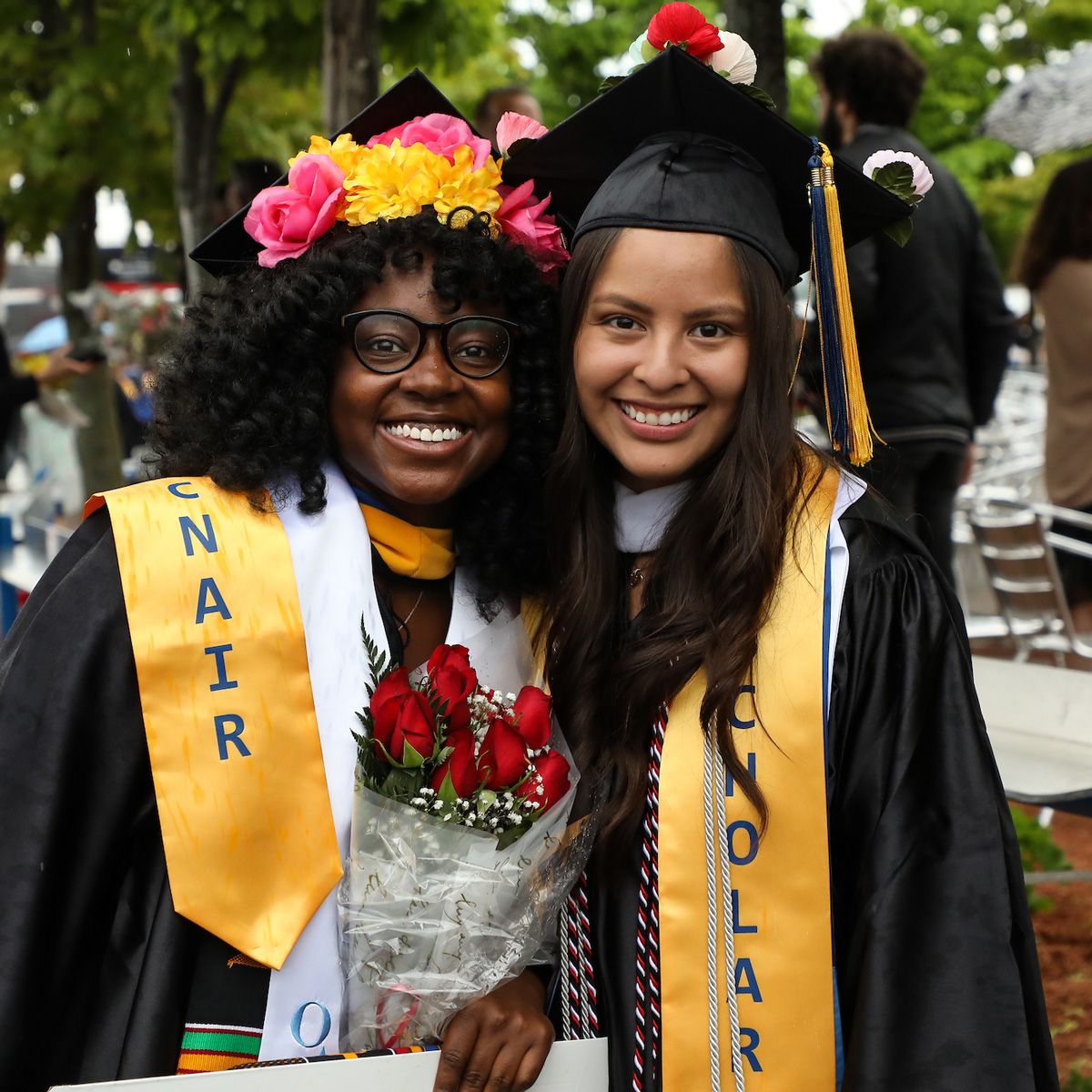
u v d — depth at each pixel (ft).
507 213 6.35
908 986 5.20
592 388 5.96
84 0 20.06
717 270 5.73
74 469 24.68
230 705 5.49
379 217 5.93
